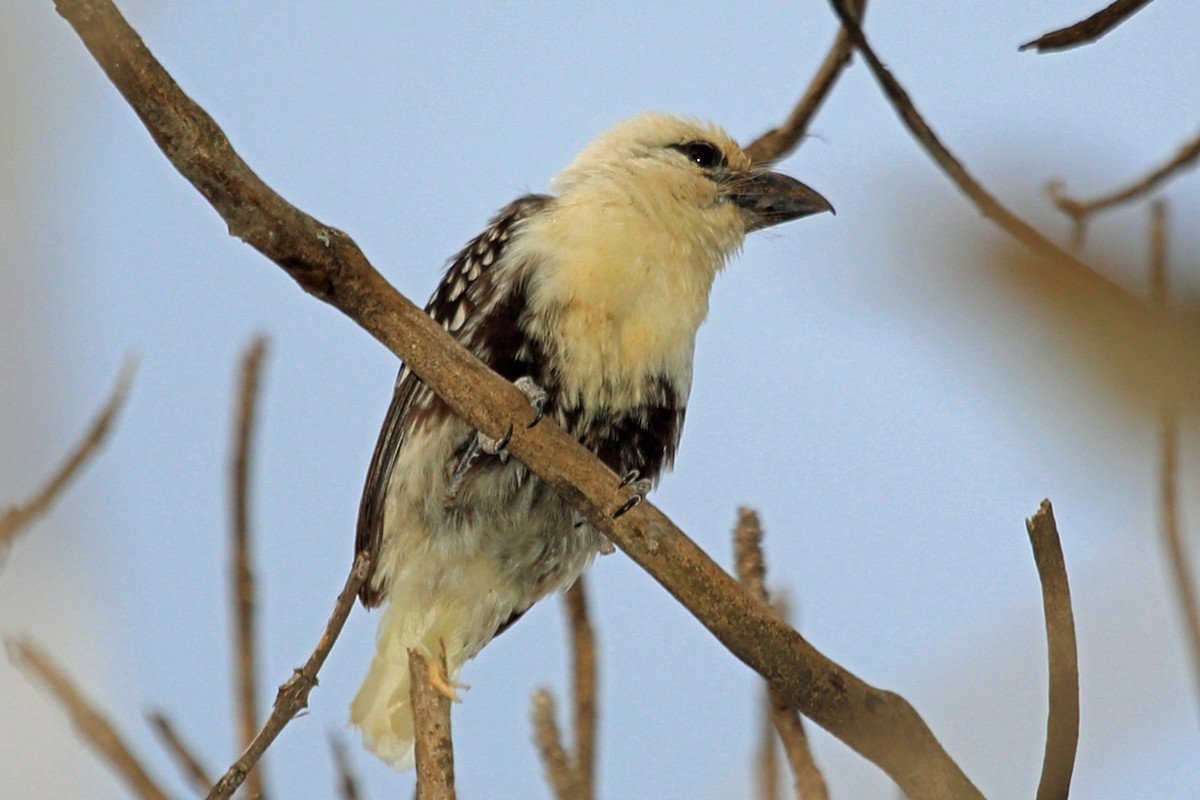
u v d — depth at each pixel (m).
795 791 8.12
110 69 7.33
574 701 8.76
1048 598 6.88
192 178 7.70
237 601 9.24
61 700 7.76
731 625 8.50
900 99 9.42
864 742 8.27
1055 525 6.85
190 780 8.50
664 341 12.35
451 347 8.95
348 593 8.31
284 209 7.96
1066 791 6.86
